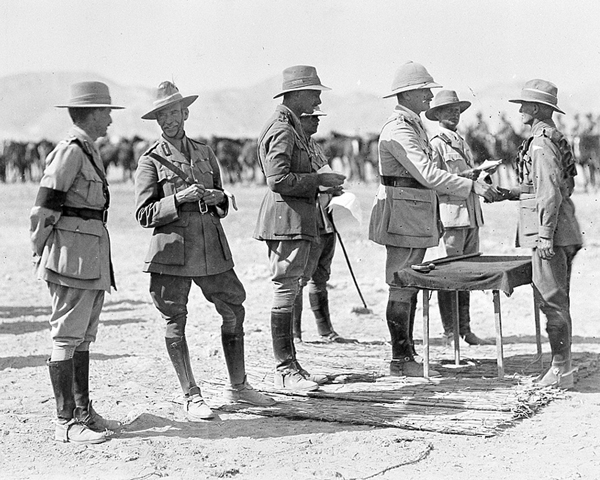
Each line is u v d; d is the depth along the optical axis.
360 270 15.17
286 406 6.45
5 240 22.72
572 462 5.21
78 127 5.82
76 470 5.20
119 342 9.55
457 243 8.84
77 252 5.66
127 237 22.55
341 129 101.38
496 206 26.53
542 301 6.86
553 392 6.71
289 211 6.83
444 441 5.64
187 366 6.38
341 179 6.76
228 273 6.43
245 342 9.04
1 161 53.44
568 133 34.44
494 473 5.02
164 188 6.29
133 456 5.40
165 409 6.52
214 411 6.47
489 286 6.72
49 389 7.39
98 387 7.33
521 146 6.91
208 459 5.36
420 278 6.94
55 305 5.75
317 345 8.80
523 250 16.17
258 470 5.14
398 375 7.30
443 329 9.19
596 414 6.20
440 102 8.89
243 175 51.09
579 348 8.51
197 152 6.49
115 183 50.78
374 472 5.05
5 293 13.95
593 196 30.08
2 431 6.01
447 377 7.22
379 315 10.93
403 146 7.19
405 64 7.36
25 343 9.68
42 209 5.57
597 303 11.16
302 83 6.88
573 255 7.04
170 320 6.34
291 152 6.76
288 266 6.88
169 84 6.35
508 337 9.22
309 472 5.07
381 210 7.37
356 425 6.04
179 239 6.22
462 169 8.84
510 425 5.95
